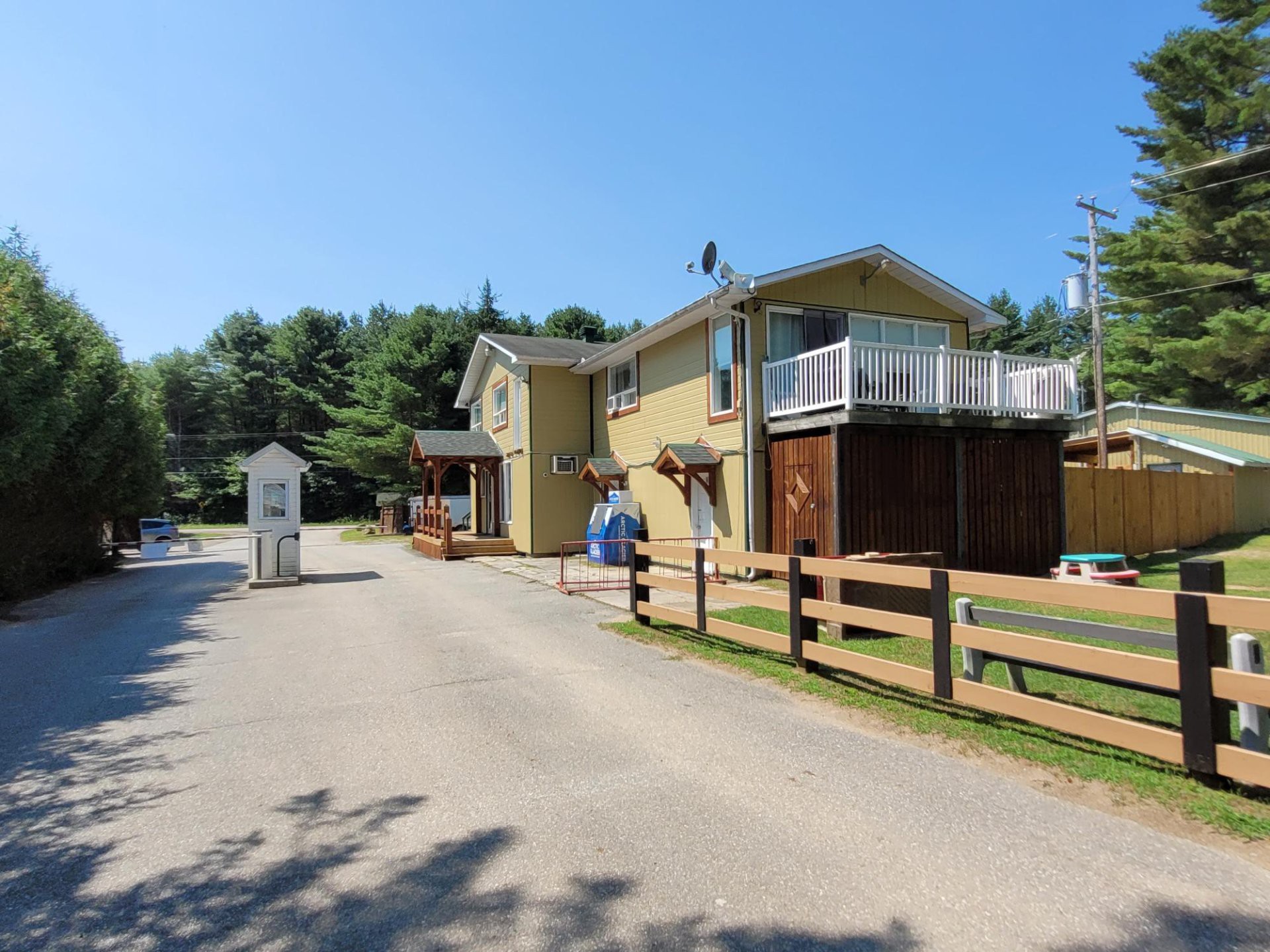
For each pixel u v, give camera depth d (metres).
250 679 6.55
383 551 23.02
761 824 3.45
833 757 4.27
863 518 10.98
